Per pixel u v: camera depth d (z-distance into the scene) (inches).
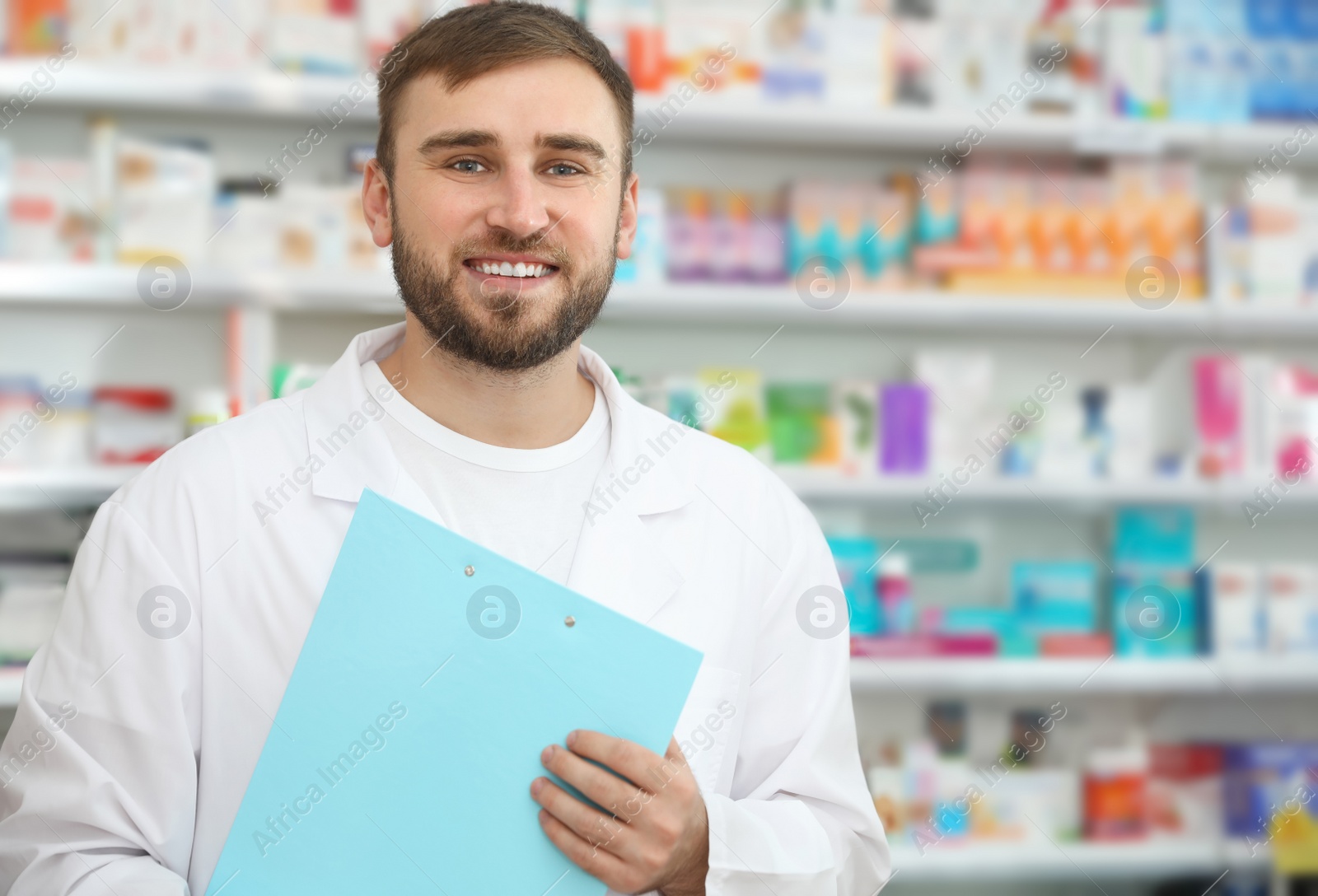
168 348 88.0
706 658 39.4
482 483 39.5
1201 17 96.3
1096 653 92.0
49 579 77.3
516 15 38.4
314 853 31.8
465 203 36.9
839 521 98.3
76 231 80.3
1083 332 102.6
